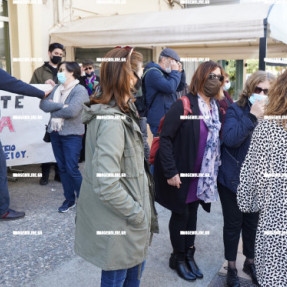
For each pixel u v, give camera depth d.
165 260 3.04
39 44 6.42
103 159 1.61
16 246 3.21
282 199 1.72
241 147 2.52
